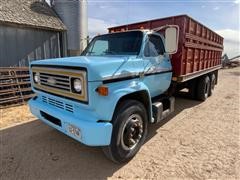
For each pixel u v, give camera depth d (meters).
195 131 4.88
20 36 9.09
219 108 6.94
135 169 3.32
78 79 2.93
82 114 3.11
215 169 3.29
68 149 3.96
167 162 3.51
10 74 7.61
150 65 4.06
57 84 3.33
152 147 4.05
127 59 3.53
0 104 7.02
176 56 4.96
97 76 2.88
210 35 7.54
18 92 7.59
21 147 4.02
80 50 11.88
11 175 3.13
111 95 3.08
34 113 4.00
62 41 11.20
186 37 5.05
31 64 3.98
